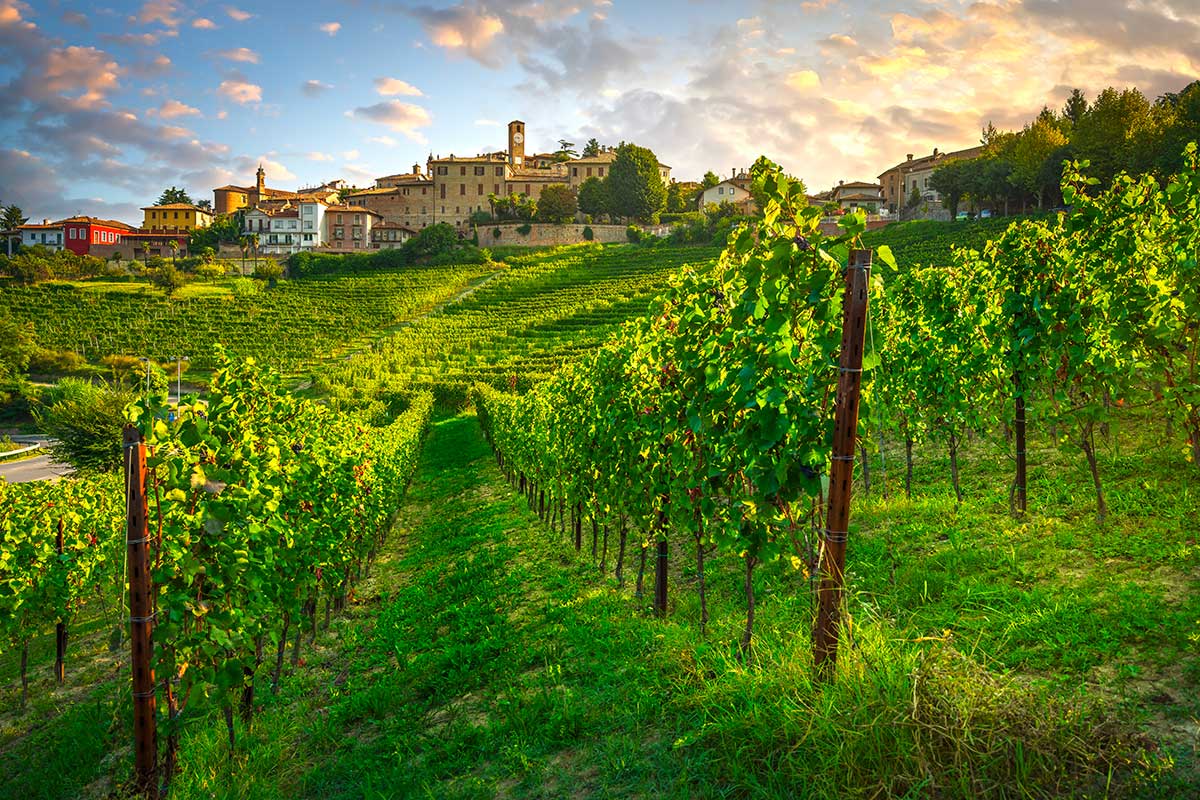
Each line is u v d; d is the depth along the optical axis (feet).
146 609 15.39
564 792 12.92
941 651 11.74
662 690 15.65
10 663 34.71
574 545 39.42
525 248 348.79
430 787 14.53
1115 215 24.56
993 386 28.17
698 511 19.03
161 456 15.93
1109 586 17.03
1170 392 20.24
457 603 30.58
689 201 438.81
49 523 32.12
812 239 13.56
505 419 71.05
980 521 25.31
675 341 18.70
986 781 9.75
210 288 300.61
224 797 16.03
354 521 35.14
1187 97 189.37
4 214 456.86
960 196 258.78
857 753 10.57
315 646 30.09
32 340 216.33
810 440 14.30
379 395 153.28
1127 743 10.36
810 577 15.78
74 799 18.67
